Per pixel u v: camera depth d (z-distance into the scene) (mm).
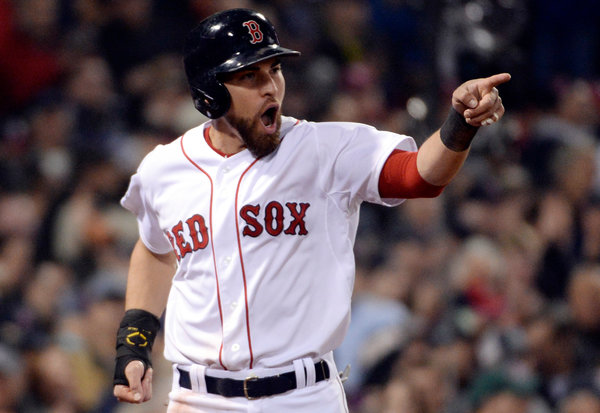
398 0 42312
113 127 35062
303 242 11320
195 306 11633
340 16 41125
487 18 22281
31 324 25516
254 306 11266
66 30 37625
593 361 23688
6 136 34188
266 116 11289
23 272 27984
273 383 11328
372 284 27438
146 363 12172
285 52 11109
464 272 28312
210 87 11234
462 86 10148
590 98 40531
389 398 21500
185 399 11773
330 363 11734
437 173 10531
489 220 31719
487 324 25859
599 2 43375
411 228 30312
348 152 11281
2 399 21312
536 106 38438
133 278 12805
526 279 30312
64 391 22359
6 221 28688
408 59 41625
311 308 11344
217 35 11203
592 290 23922
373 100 38875
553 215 32438
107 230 29609
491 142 23984
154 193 12031
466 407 22359
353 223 11742
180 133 34156
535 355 24016
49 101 34906
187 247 11641
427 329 24953
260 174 11391
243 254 11297
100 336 25391
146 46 37500
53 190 30750
